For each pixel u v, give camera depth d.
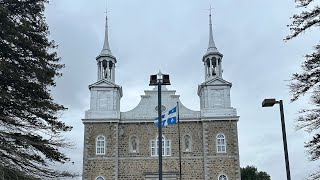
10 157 21.12
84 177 47.25
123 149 48.72
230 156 47.81
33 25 24.16
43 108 23.06
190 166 47.91
